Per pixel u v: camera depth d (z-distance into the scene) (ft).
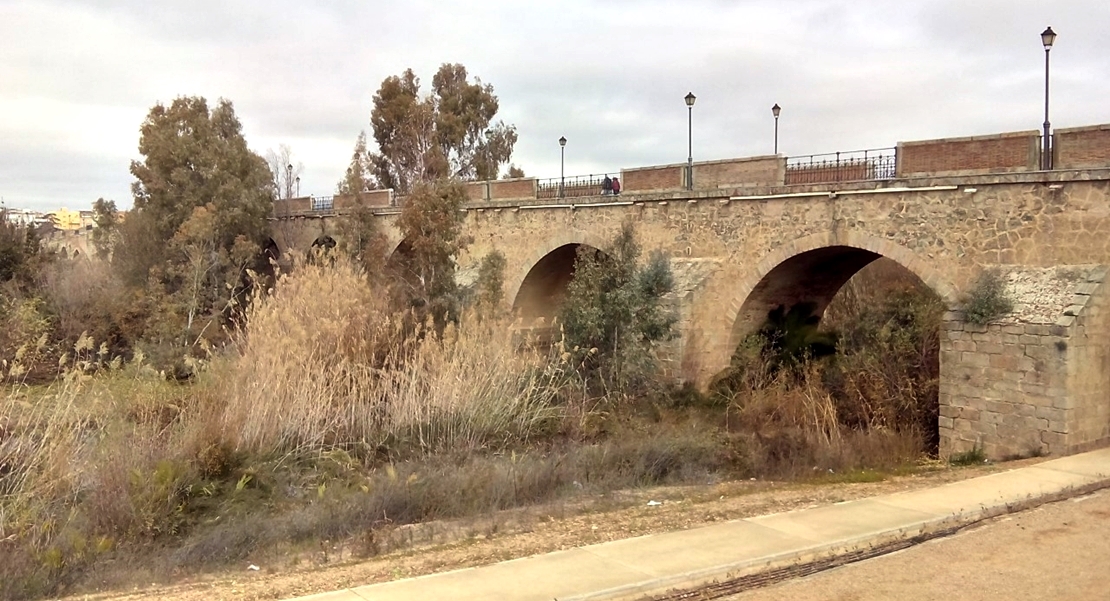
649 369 64.95
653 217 75.10
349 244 104.12
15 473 37.11
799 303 73.36
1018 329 47.47
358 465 46.37
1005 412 48.14
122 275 121.19
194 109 138.82
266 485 42.27
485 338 59.31
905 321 59.62
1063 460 42.75
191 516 37.63
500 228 94.12
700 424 58.90
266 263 143.84
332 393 50.11
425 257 82.38
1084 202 47.42
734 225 68.08
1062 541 26.73
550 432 54.80
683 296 67.36
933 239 54.85
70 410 42.88
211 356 56.80
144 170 131.13
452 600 21.62
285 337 51.44
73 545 31.58
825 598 21.63
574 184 91.25
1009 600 21.40
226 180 132.46
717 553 25.79
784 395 60.85
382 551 29.63
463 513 37.65
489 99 186.70
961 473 41.93
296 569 28.04
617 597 21.99
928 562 24.71
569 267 91.61
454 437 50.65
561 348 59.88
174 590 25.72
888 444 52.01
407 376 53.67
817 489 40.27
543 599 21.67
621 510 35.63
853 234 59.41
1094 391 46.80
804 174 63.77
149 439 42.50
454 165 176.55
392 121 173.27
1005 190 51.11
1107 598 21.48
